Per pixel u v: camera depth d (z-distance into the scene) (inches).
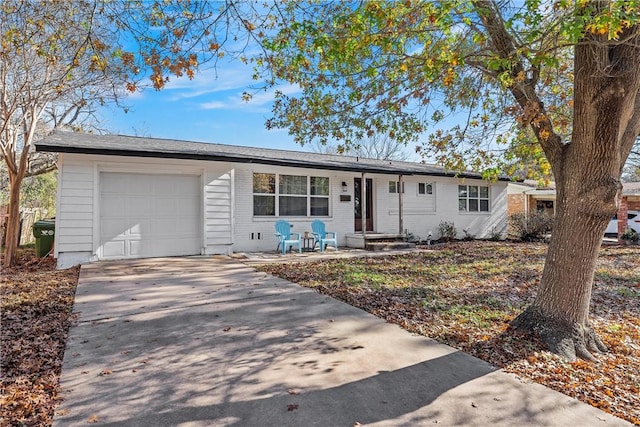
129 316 190.2
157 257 384.5
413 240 589.3
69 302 213.2
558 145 173.5
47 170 506.0
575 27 113.0
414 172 549.0
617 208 157.8
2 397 111.0
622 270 357.1
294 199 489.1
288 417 104.5
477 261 394.0
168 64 164.7
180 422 101.2
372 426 101.1
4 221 421.1
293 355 146.6
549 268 174.7
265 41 169.5
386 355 148.5
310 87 232.7
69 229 340.5
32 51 363.9
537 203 850.8
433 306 216.5
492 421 105.2
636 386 132.9
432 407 111.5
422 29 172.6
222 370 132.7
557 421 106.5
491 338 168.9
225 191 415.8
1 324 174.9
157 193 386.3
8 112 366.6
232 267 334.0
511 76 175.3
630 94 144.1
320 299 227.5
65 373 128.0
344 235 528.4
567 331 163.9
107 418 102.5
